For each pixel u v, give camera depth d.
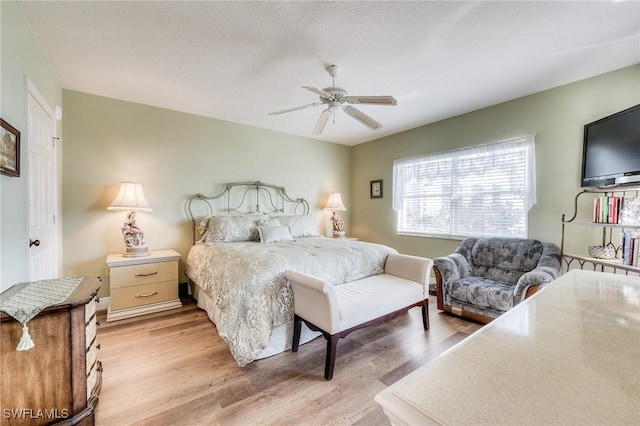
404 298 2.37
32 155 1.98
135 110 3.30
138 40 2.09
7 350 1.19
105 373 1.88
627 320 0.67
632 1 1.67
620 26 1.90
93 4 1.71
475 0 1.67
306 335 2.36
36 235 2.05
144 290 2.94
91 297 1.39
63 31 1.97
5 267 1.50
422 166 4.14
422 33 1.99
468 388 0.42
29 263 1.80
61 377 1.28
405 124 4.09
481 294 2.66
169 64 2.43
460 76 2.63
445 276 2.97
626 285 0.99
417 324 2.71
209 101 3.27
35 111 2.05
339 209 4.71
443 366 0.48
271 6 1.73
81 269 3.00
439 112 3.58
